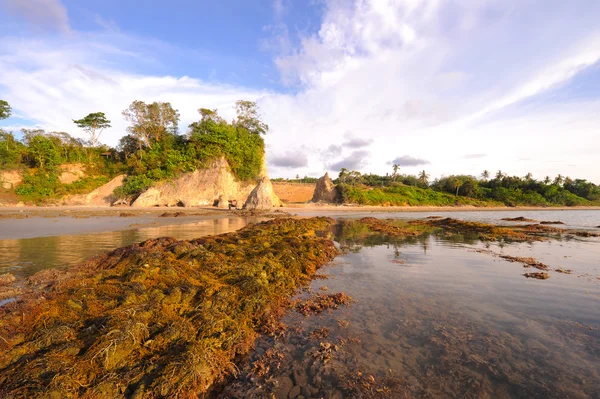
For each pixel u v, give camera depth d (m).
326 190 77.00
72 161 61.72
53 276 8.91
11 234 17.81
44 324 5.64
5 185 50.22
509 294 8.95
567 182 118.62
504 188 103.94
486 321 7.05
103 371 4.64
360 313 7.58
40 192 50.34
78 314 6.17
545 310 7.71
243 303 7.54
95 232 19.31
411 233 23.75
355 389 4.64
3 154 53.31
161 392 4.40
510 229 26.17
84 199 51.25
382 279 10.59
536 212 67.31
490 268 12.13
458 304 8.14
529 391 4.57
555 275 11.09
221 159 53.16
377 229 26.48
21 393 4.00
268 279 9.67
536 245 18.19
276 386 4.77
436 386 4.71
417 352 5.70
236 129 59.66
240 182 56.62
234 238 15.86
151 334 5.65
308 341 6.18
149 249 11.28
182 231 20.67
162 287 7.87
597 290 9.35
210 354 5.23
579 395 4.47
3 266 10.30
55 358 4.67
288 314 7.62
